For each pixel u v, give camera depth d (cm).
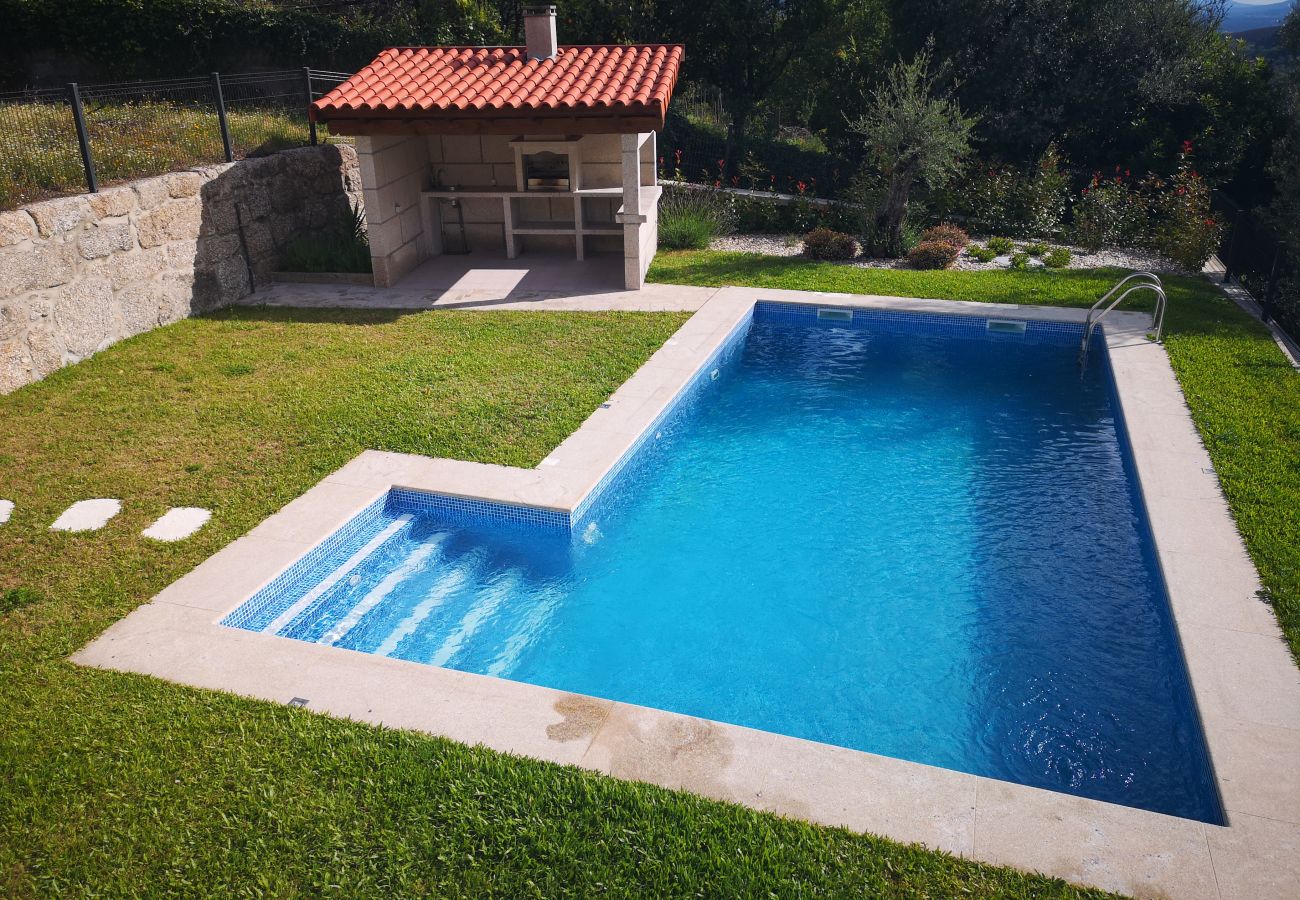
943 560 727
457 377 952
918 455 906
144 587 590
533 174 1391
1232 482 731
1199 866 390
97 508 684
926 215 1705
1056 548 741
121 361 980
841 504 812
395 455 780
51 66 1927
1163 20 1858
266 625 603
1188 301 1255
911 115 1446
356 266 1333
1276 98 1864
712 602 673
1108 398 1020
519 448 794
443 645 618
